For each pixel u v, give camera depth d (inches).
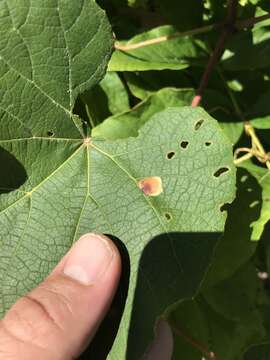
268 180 4.9
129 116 4.9
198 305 5.5
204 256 4.1
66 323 4.0
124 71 5.2
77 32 4.2
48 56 4.2
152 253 4.1
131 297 4.1
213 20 5.3
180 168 4.2
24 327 3.9
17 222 4.2
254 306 5.6
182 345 5.5
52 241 4.2
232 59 5.2
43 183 4.2
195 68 5.3
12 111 4.1
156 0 5.3
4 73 4.1
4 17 4.1
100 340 4.2
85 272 4.0
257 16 5.3
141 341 4.0
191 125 4.2
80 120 4.3
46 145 4.3
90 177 4.3
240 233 4.7
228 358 5.6
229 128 5.1
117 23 5.4
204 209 4.1
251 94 5.4
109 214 4.2
